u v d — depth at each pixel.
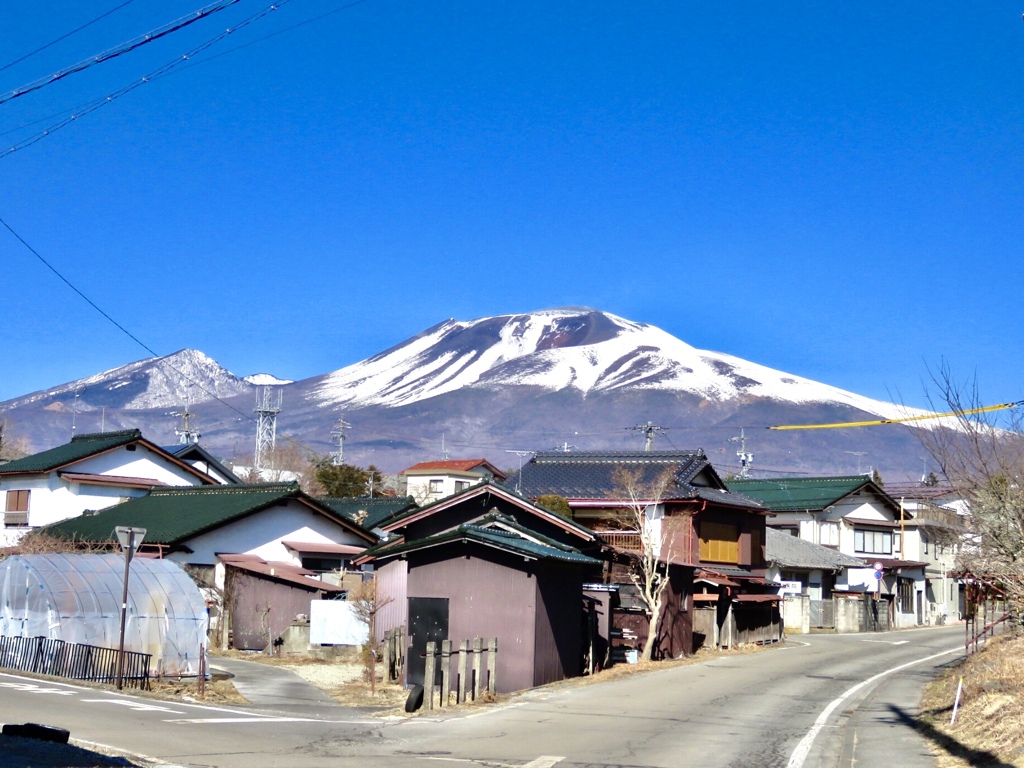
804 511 60.03
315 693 24.05
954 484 20.31
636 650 30.84
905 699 23.84
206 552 36.50
